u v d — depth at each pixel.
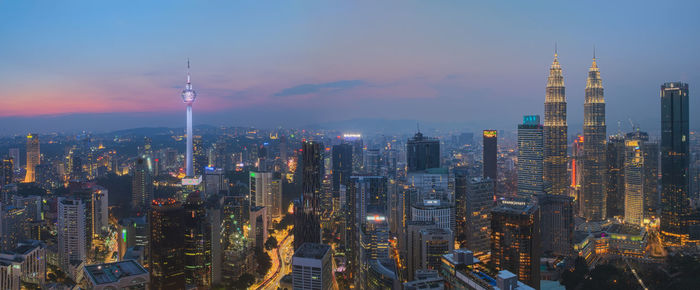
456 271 179.62
